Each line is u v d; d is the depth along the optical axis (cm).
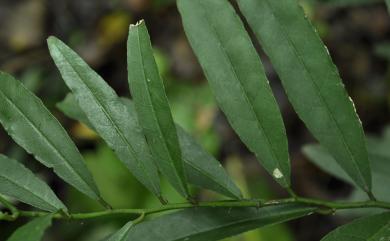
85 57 109
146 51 36
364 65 101
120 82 108
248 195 89
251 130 38
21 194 37
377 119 98
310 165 95
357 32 103
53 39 38
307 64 38
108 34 111
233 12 38
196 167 40
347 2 52
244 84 38
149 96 37
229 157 94
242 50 38
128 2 112
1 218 36
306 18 38
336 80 38
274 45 38
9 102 37
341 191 93
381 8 104
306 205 39
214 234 38
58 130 38
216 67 38
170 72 103
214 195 84
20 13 115
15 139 37
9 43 112
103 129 38
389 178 49
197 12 38
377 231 37
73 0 114
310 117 38
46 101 98
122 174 84
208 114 94
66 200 87
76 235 83
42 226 34
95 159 85
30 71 104
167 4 111
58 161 38
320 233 89
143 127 37
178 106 94
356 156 38
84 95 38
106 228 83
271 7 38
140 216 37
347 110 38
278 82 100
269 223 38
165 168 37
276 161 38
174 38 108
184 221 38
